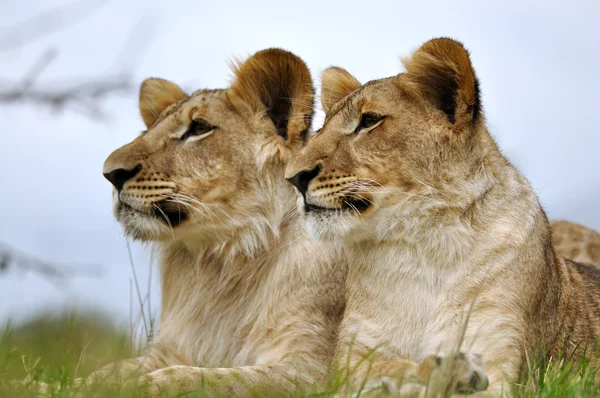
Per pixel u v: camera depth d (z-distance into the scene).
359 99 11.06
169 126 12.62
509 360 10.13
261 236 12.43
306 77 12.80
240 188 12.50
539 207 11.27
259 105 12.86
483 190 10.72
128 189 12.21
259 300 12.31
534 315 10.67
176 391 10.08
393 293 10.83
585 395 9.09
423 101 10.94
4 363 11.10
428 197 10.66
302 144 12.67
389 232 10.80
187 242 12.62
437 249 10.63
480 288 10.45
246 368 10.89
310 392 9.70
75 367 11.45
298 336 11.80
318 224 10.93
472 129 10.73
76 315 15.62
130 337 13.30
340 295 11.90
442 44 10.80
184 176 12.34
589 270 12.96
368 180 10.76
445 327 10.52
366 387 9.38
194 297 12.77
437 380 9.05
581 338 11.58
